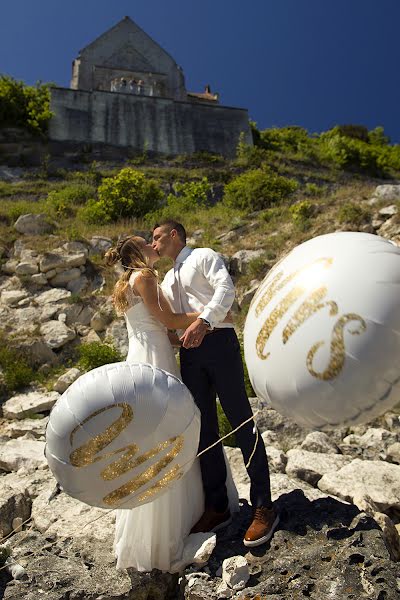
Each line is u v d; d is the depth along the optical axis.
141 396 2.41
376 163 27.16
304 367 2.37
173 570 2.80
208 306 2.83
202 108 26.95
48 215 12.39
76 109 24.75
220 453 3.08
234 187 15.98
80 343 8.30
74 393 2.43
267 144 28.47
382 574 2.49
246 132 27.30
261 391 2.60
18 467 4.53
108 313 8.74
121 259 3.07
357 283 2.36
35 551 3.09
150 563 2.76
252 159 23.83
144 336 2.92
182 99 33.31
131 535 2.79
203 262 3.01
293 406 2.47
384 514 3.16
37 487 4.02
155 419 2.41
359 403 2.37
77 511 3.53
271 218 12.03
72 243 10.55
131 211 13.97
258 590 2.52
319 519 2.92
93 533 3.22
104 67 32.09
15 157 22.58
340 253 2.49
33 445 5.06
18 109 23.41
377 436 4.86
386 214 10.27
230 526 3.03
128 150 24.67
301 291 2.44
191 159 24.08
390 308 2.31
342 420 2.45
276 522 2.91
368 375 2.30
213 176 21.27
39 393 7.03
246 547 2.83
